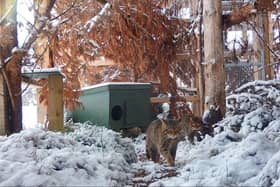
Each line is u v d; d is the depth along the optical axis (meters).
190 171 8.33
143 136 11.66
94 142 9.70
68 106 12.41
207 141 9.98
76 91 12.41
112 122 11.66
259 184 7.48
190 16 13.81
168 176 8.62
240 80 14.95
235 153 8.49
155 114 13.43
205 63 11.30
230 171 7.98
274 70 14.44
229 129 10.39
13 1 9.72
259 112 10.84
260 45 14.21
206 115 11.09
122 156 9.13
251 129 10.41
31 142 8.75
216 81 11.18
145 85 12.03
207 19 11.25
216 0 11.20
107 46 13.03
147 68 13.30
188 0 13.90
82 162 8.22
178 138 9.30
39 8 10.30
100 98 11.84
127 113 11.81
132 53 13.01
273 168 7.46
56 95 10.00
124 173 8.59
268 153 8.30
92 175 8.12
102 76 15.07
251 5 11.47
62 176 7.91
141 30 12.82
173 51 13.20
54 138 9.09
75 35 12.92
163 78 13.38
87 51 13.13
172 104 13.46
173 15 13.65
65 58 13.00
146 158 9.92
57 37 12.43
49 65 12.58
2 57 9.65
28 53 10.34
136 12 12.66
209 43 11.23
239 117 10.89
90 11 13.20
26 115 17.91
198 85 13.54
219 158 8.60
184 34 13.18
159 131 9.40
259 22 13.92
